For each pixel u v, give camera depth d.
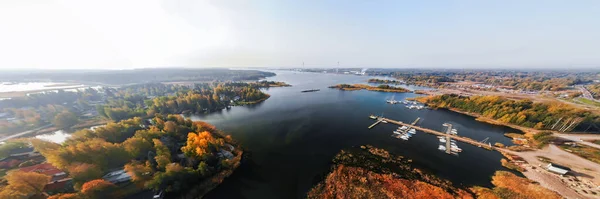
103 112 112.50
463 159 68.69
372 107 140.00
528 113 99.81
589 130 87.44
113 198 47.78
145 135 69.62
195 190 52.72
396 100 164.12
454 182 56.44
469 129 97.69
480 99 126.31
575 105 123.94
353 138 85.62
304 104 149.50
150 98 171.75
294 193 53.16
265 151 74.00
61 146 62.09
